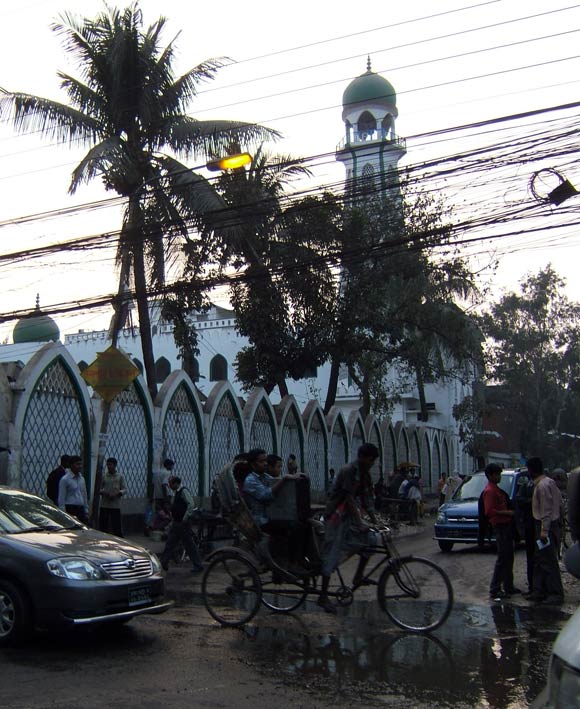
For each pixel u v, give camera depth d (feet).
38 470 51.85
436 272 92.68
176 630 27.53
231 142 65.77
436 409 163.22
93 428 56.49
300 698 19.30
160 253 64.23
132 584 25.58
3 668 22.20
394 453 117.80
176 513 43.57
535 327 167.84
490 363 135.33
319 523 29.78
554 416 188.03
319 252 79.25
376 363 100.17
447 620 29.27
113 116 64.03
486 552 56.44
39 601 24.30
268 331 80.48
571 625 9.85
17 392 50.08
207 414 70.85
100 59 64.34
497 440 205.46
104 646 24.99
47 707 18.49
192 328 77.77
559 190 40.63
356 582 28.35
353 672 21.72
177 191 62.13
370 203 82.07
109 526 48.42
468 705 18.83
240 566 28.73
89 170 59.36
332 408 99.40
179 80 65.21
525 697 19.49
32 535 26.50
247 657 23.44
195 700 19.07
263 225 76.69
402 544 63.98
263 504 28.84
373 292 83.35
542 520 33.50
